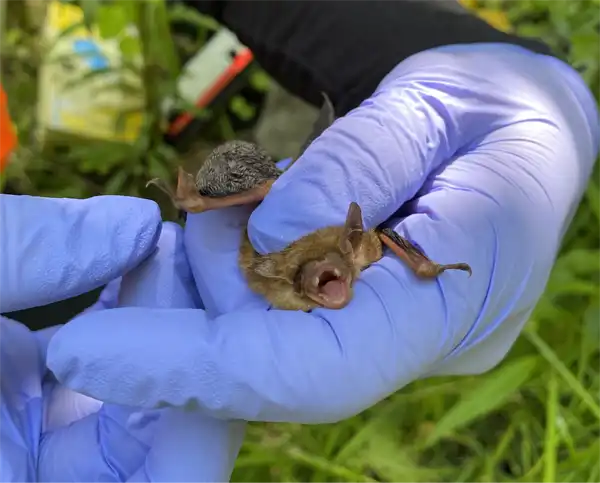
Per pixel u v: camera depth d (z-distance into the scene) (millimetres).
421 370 242
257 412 232
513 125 269
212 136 381
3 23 351
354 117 258
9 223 235
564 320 319
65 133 349
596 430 316
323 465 306
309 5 311
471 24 300
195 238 255
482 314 250
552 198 263
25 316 322
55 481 256
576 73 299
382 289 239
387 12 303
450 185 260
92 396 230
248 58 367
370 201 247
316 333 232
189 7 365
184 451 244
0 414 253
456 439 316
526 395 322
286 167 272
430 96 266
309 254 232
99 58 359
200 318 233
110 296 280
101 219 243
